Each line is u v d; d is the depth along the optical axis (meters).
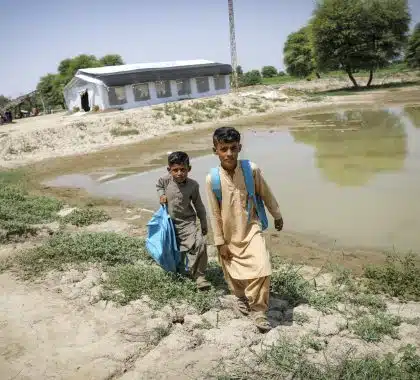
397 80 51.66
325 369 3.55
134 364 3.82
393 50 44.81
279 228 4.55
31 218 8.70
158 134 24.58
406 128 19.20
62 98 64.62
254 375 3.55
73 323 4.52
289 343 3.92
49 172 16.52
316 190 10.41
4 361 3.94
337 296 4.93
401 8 43.72
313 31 45.56
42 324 4.52
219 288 5.22
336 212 8.64
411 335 4.14
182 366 3.73
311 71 66.69
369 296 4.91
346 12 43.09
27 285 5.48
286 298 4.92
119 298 4.93
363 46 43.59
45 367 3.83
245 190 4.19
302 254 6.67
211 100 33.41
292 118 27.62
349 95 38.12
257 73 75.88
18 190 12.23
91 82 36.78
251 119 28.78
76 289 5.23
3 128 31.78
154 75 38.41
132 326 4.37
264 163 14.30
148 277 5.27
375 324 4.21
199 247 4.91
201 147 19.38
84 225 8.67
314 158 14.40
